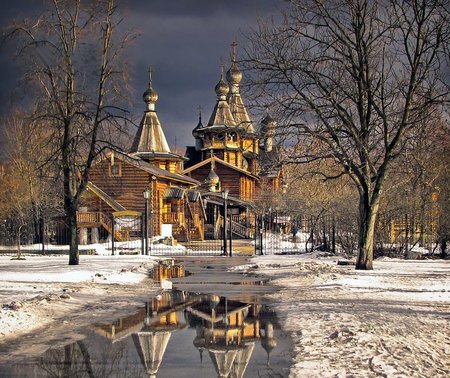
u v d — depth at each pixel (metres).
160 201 69.56
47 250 50.75
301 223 71.06
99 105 30.95
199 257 44.75
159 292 20.78
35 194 55.88
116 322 14.27
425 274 26.25
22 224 50.00
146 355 10.66
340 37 28.11
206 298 19.03
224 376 9.15
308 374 9.14
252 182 92.44
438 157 37.22
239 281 25.03
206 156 92.31
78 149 31.98
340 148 28.28
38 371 9.48
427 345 11.25
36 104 31.02
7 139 57.50
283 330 13.08
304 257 42.84
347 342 11.27
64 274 26.52
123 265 32.94
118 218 60.88
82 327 13.57
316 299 17.89
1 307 15.40
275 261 38.03
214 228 79.06
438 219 41.12
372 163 29.62
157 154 81.44
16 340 12.01
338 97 28.84
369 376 8.92
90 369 9.62
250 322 14.20
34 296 18.19
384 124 28.22
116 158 65.94
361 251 29.14
